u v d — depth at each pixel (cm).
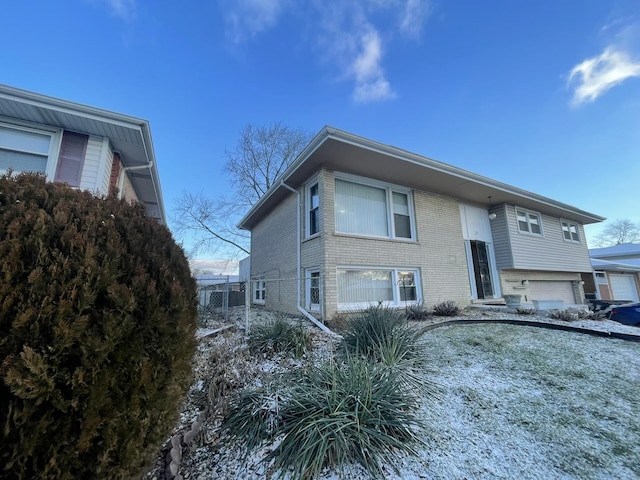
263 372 335
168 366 167
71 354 133
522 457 214
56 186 181
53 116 559
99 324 143
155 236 202
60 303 134
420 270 811
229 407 267
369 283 725
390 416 239
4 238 136
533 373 367
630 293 1986
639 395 312
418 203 859
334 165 705
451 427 251
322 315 637
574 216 1281
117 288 153
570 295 1295
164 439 169
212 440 235
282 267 917
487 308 867
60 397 126
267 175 2012
